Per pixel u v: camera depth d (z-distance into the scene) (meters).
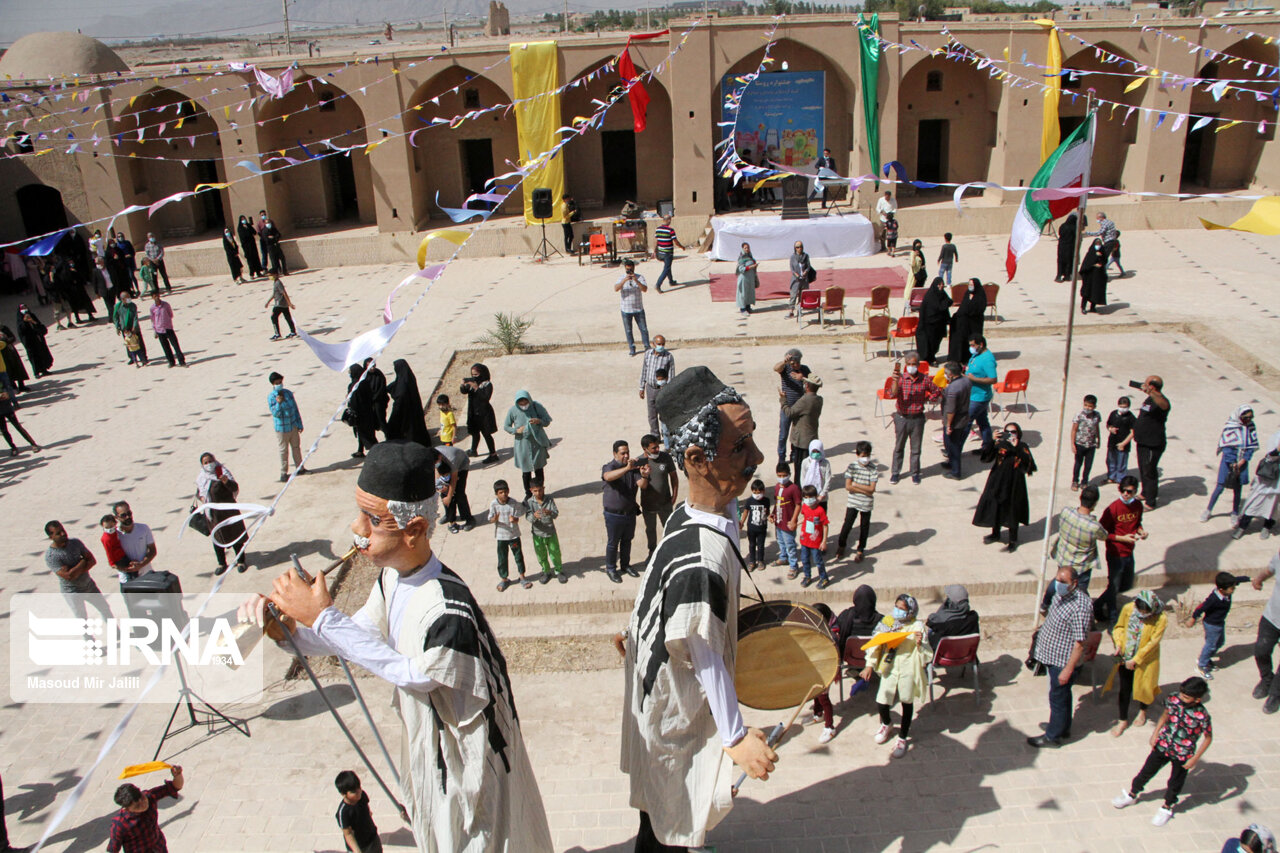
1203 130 25.48
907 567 9.80
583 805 7.14
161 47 52.88
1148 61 22.92
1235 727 7.57
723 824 6.87
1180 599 9.20
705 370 3.82
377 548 3.51
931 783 7.19
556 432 13.52
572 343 17.19
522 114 23.38
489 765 3.56
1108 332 16.20
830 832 6.75
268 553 10.89
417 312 19.88
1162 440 10.49
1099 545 9.49
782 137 24.88
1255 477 9.88
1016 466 9.77
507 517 9.64
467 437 13.66
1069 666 7.21
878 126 23.38
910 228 23.91
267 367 17.48
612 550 9.78
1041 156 23.61
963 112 25.33
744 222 22.38
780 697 4.13
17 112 23.11
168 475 13.23
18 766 7.81
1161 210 23.47
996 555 9.95
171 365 17.91
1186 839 6.54
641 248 23.41
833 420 13.36
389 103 23.89
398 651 3.56
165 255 24.62
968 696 8.16
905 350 15.92
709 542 3.72
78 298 21.28
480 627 3.57
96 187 24.34
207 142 25.81
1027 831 6.68
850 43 23.17
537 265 23.41
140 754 7.89
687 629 3.57
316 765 7.69
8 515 12.30
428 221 26.27
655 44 23.36
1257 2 25.34
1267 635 7.72
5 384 14.33
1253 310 16.94
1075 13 26.75
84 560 9.28
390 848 6.76
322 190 26.41
